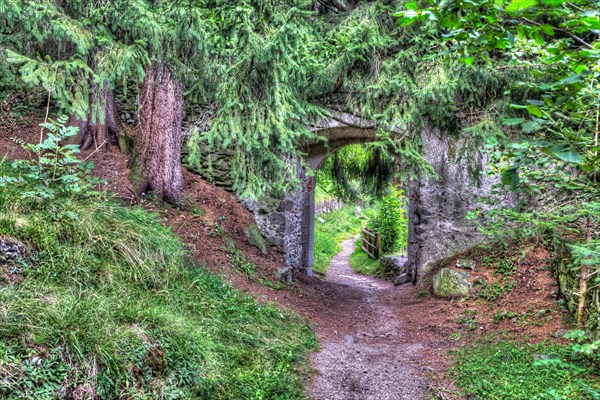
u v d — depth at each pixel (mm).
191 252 5367
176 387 2965
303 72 4312
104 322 2969
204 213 6781
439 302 6875
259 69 4023
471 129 5102
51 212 3797
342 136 8266
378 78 5125
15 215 3514
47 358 2480
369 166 10750
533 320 5117
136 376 2799
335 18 6027
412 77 5113
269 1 3842
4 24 3859
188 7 3592
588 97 2395
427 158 8211
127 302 3434
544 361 3549
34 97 7418
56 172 4266
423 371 4387
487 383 3789
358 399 3730
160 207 6129
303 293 6820
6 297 2789
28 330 2568
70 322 2770
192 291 4469
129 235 4297
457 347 5020
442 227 8227
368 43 4695
